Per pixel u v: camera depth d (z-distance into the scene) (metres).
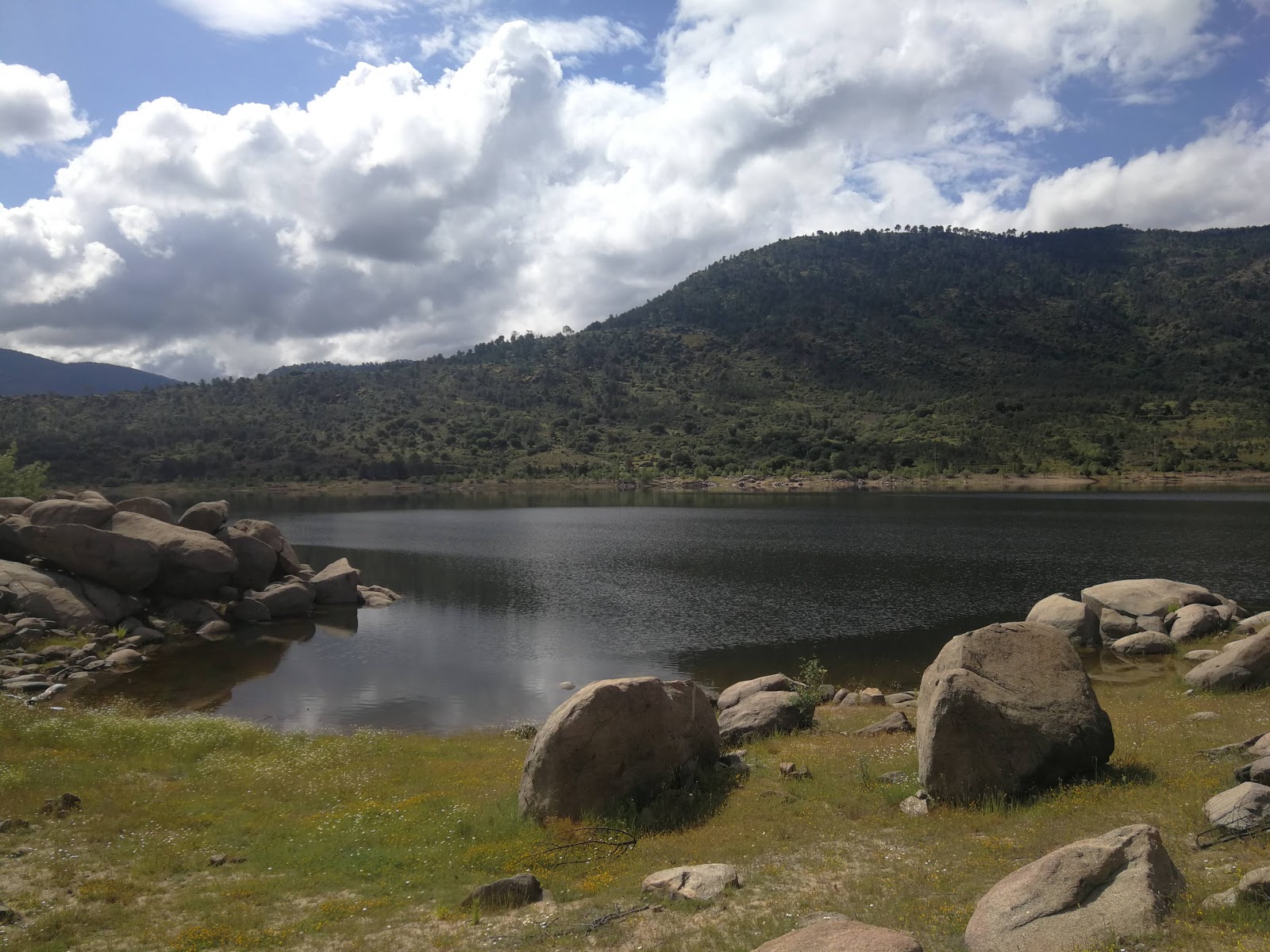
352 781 19.34
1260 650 24.28
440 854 13.80
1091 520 101.81
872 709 27.36
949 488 183.38
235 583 51.59
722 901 10.99
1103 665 33.00
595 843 13.93
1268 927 8.12
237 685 34.09
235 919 11.23
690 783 16.86
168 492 188.00
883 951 7.72
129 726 23.20
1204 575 57.03
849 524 104.25
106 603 42.94
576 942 10.02
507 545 87.19
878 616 47.00
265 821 16.05
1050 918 8.68
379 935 10.61
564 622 46.78
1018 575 60.06
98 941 10.63
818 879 11.64
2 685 31.09
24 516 45.25
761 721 23.61
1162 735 18.77
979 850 12.23
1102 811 13.18
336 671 36.38
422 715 29.80
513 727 28.12
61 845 14.27
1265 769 13.02
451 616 48.88
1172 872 9.40
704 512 130.12
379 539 94.06
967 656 15.84
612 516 126.75
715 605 50.84
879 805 15.23
